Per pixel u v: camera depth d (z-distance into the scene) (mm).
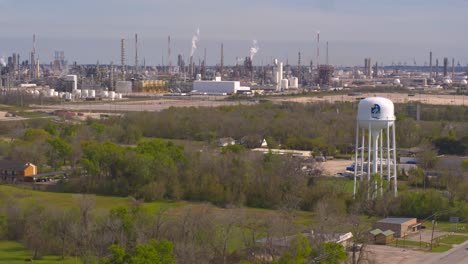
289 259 88250
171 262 87750
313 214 133375
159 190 150500
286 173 151000
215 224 112312
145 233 103125
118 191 156250
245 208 142250
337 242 100062
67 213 114188
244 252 99812
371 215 134750
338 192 143625
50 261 102688
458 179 157000
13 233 116375
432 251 110312
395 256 106562
